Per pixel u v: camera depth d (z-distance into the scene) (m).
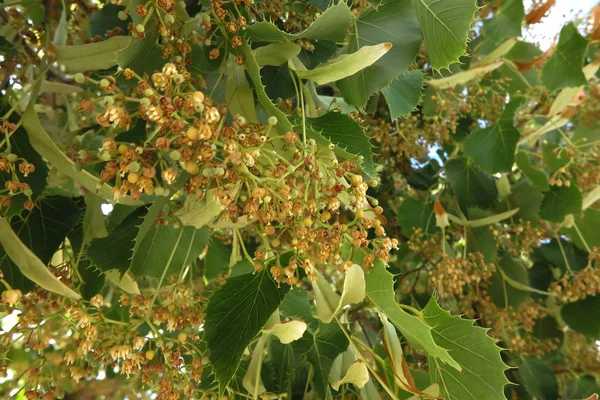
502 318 0.63
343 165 0.33
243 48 0.34
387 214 0.68
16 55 0.43
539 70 0.63
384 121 0.62
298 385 0.46
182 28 0.35
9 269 0.35
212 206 0.36
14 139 0.34
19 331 0.34
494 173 0.60
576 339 0.71
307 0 0.44
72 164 0.33
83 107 0.29
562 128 0.75
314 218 0.33
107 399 0.56
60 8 0.48
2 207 0.34
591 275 0.60
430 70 0.60
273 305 0.35
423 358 0.59
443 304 0.68
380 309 0.37
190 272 0.54
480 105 0.63
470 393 0.37
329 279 0.64
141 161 0.30
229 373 0.33
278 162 0.33
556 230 0.67
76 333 0.34
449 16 0.38
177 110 0.29
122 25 0.46
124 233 0.40
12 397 0.34
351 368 0.38
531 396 0.65
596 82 0.66
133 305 0.38
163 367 0.36
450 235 0.68
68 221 0.39
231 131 0.30
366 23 0.41
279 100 0.39
